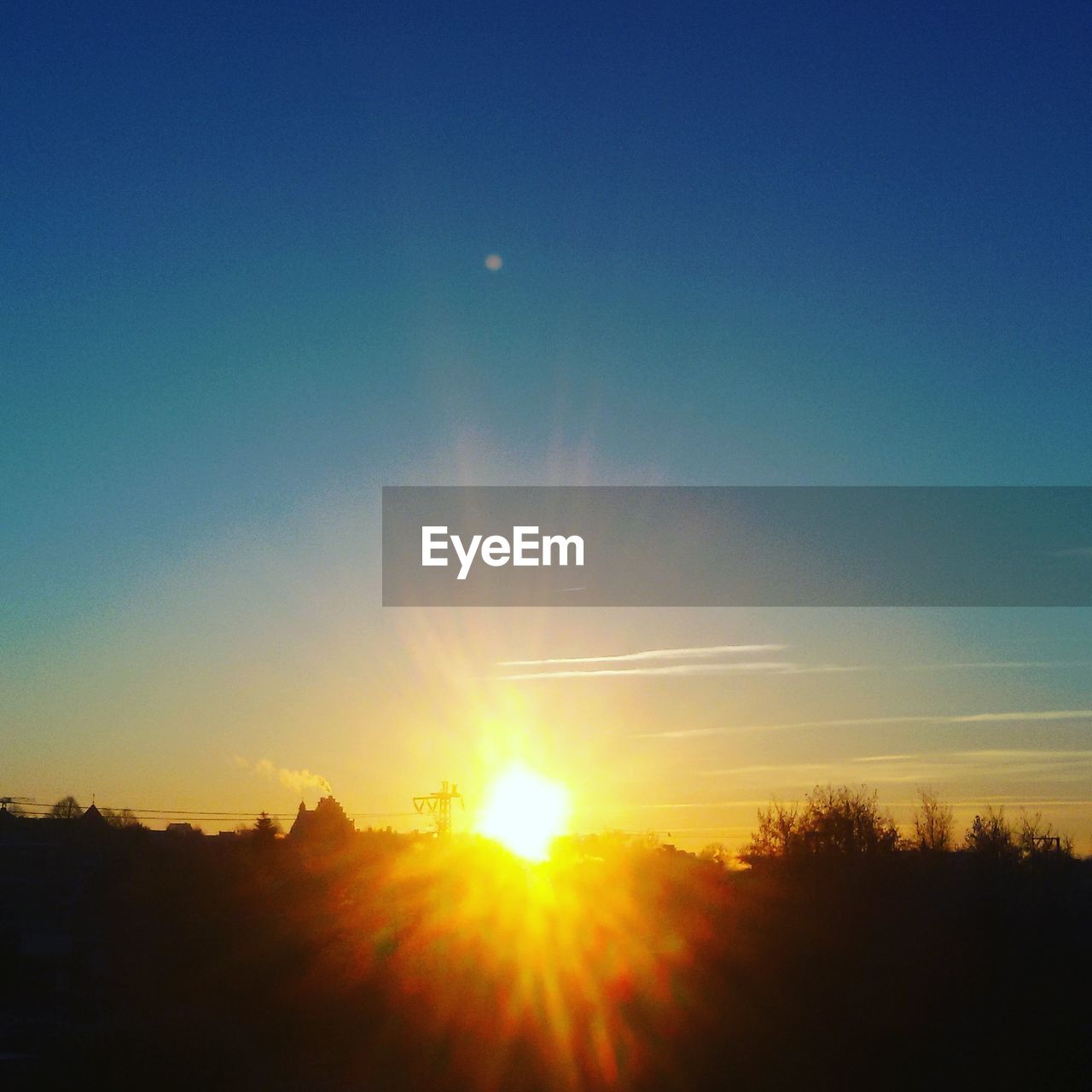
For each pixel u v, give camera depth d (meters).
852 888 38.00
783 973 34.44
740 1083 31.67
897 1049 30.97
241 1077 36.50
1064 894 38.00
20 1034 42.22
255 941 48.69
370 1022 43.03
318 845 62.91
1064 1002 32.72
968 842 43.00
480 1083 34.72
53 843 70.56
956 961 33.09
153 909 55.25
